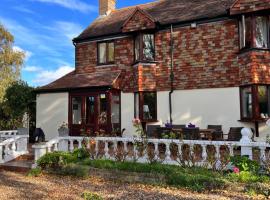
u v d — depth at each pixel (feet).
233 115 52.08
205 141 34.76
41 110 68.85
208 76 54.90
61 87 64.69
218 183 29.09
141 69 59.16
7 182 35.22
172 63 58.44
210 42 55.16
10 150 47.29
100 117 60.75
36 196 28.86
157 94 59.21
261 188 27.55
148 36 61.00
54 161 39.47
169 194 28.48
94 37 66.90
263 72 48.85
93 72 67.26
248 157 32.63
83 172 36.94
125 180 34.45
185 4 64.90
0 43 113.70
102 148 41.88
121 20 69.87
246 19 50.67
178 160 35.88
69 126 64.18
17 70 113.60
